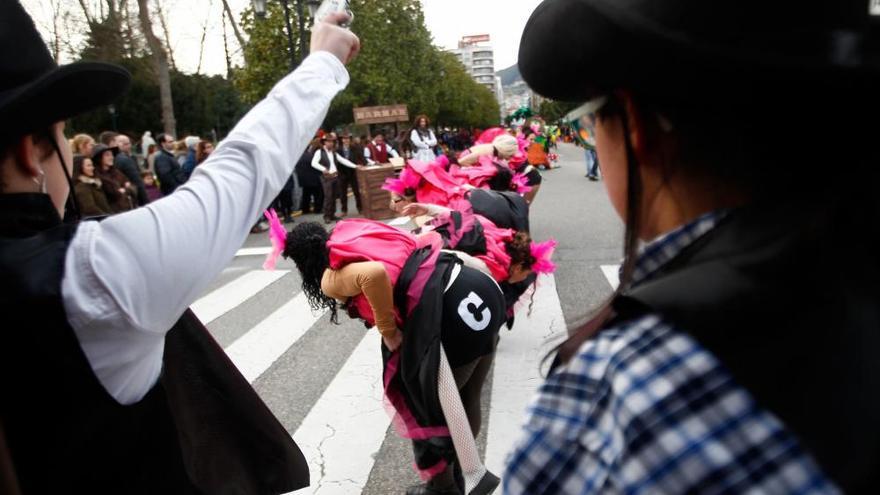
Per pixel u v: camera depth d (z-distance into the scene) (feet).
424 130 47.26
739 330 1.74
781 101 1.81
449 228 9.77
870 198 1.86
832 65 1.69
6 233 2.82
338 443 10.55
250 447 4.38
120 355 2.84
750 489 1.63
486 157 15.44
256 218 3.15
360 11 73.36
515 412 11.10
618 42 1.95
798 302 1.74
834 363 1.67
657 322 1.89
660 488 1.70
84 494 3.05
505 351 13.74
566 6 2.13
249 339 15.84
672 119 2.03
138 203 25.95
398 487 9.26
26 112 2.72
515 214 11.77
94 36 73.56
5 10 2.77
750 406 1.68
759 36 1.74
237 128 3.21
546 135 59.31
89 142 22.22
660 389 1.77
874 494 1.61
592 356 2.02
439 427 7.65
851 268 1.81
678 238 2.09
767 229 1.88
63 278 2.59
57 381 2.75
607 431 1.88
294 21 62.54
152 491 3.37
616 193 2.40
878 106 1.80
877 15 1.82
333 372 13.52
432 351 7.22
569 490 1.96
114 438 3.10
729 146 1.96
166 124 66.13
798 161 1.90
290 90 3.36
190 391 4.11
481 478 7.27
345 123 94.53
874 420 1.63
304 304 18.69
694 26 1.78
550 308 16.44
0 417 2.78
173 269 2.78
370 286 7.06
